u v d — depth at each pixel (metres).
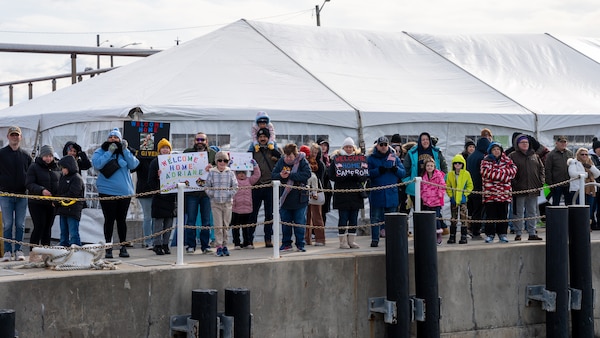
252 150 16.11
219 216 14.48
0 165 14.68
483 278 15.21
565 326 15.38
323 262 13.84
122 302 12.15
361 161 15.50
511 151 18.64
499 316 15.37
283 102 20.03
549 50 26.80
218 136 19.12
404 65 24.34
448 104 21.67
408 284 14.02
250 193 15.53
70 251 12.66
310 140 19.72
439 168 16.98
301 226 14.55
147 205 16.36
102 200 14.32
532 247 15.76
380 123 20.22
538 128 21.77
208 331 12.33
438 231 16.17
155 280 12.41
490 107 21.94
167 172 14.78
